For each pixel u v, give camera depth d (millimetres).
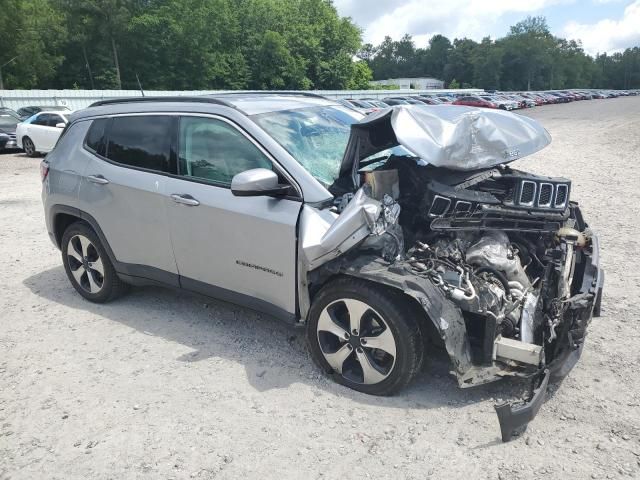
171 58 50375
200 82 51688
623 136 20281
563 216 3682
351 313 3334
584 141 19062
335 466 2793
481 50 115688
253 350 4031
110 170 4492
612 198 9078
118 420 3238
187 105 4160
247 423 3164
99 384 3639
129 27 47594
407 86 114375
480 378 3096
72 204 4789
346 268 3285
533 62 112062
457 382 3289
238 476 2748
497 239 3623
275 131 3814
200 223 3910
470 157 3418
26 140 17469
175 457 2904
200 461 2865
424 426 3076
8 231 7789
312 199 3473
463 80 127375
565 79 123625
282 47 54250
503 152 3543
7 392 3584
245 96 4375
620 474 2654
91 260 4934
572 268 3648
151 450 2967
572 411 3180
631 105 47969
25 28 43125
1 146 18469
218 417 3230
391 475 2717
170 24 48906
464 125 3480
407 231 3727
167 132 4207
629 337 4078
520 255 3805
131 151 4426
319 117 4273
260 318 4574
